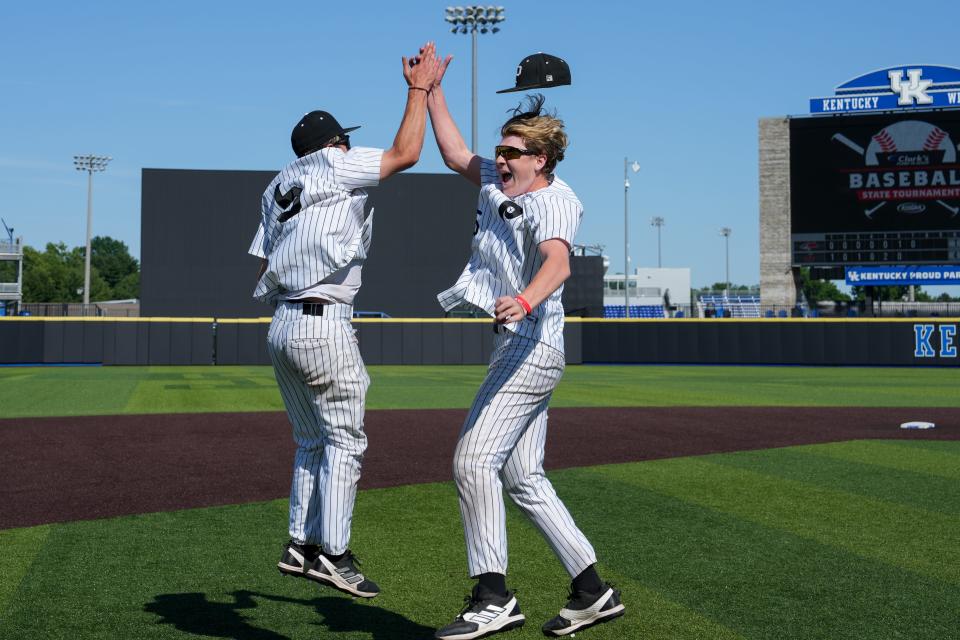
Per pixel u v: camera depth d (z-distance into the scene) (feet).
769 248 92.17
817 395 45.16
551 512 9.57
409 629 10.16
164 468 21.31
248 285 94.94
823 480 19.71
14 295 129.90
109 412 34.63
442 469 21.12
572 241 8.93
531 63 10.33
